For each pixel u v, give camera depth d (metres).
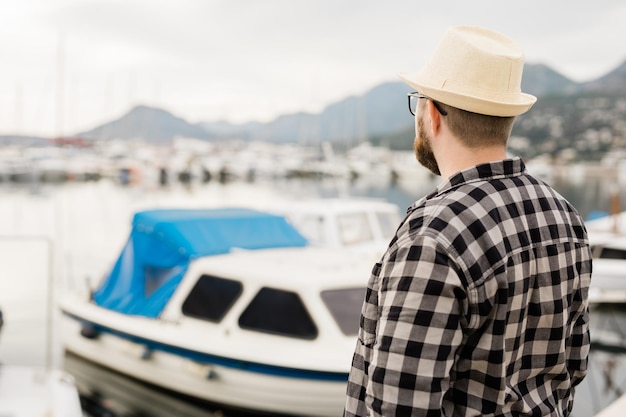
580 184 82.38
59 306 8.65
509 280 1.52
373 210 12.18
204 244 7.87
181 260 7.78
